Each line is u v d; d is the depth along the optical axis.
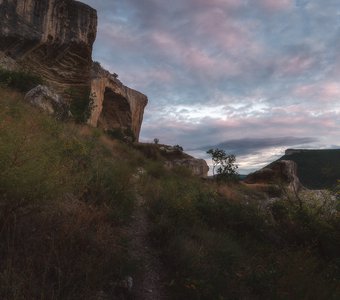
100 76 43.94
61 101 18.45
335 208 9.96
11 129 4.78
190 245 6.12
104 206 6.60
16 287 3.12
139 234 6.49
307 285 5.81
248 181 32.19
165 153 32.34
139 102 59.06
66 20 36.78
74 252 4.24
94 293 3.78
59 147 7.44
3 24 32.00
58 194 4.51
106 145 18.39
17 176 3.90
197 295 4.55
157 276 5.18
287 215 10.27
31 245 4.05
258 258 7.03
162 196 8.76
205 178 25.14
